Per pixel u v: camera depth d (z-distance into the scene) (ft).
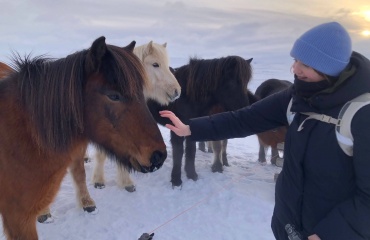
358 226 4.83
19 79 7.61
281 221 5.98
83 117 7.34
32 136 7.37
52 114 7.28
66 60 7.35
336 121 4.89
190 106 15.78
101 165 14.97
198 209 13.53
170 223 12.39
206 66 15.35
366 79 4.75
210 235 11.71
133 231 11.71
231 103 15.39
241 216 13.14
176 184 15.35
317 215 5.43
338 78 4.89
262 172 18.72
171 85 14.55
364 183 4.72
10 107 7.55
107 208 13.24
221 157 18.66
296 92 5.46
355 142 4.69
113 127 7.18
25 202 7.62
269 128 6.64
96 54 6.89
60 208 13.21
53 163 7.64
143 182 15.94
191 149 16.11
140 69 7.34
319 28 4.97
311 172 5.33
